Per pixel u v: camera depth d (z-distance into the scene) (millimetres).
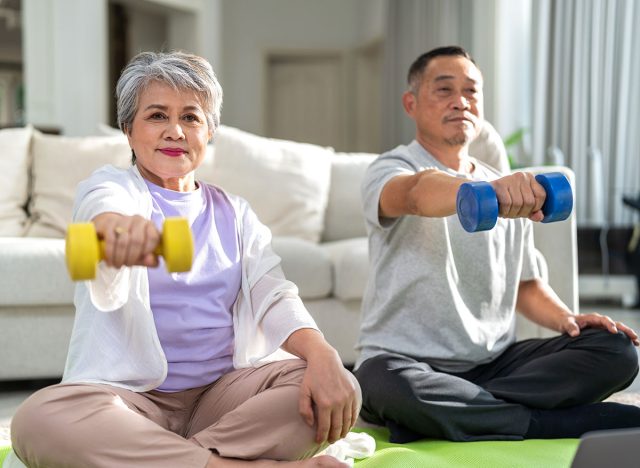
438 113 2105
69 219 3309
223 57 9641
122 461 1378
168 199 1631
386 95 7586
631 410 1993
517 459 1769
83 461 1378
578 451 1084
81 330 1547
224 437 1467
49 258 2742
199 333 1608
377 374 1960
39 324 2781
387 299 2090
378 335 2113
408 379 1919
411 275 2051
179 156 1593
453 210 1729
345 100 9711
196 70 1596
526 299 2242
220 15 9008
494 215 1409
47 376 2801
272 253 1724
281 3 9680
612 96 5375
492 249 2098
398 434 1959
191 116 1599
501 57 5809
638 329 4094
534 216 1490
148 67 1579
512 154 5680
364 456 1812
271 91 9969
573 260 2645
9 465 1564
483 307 2115
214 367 1641
